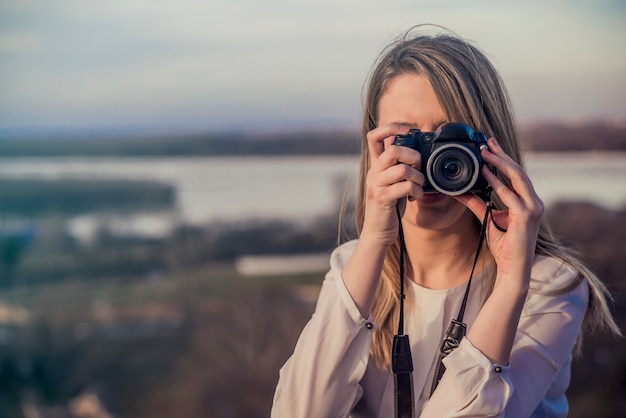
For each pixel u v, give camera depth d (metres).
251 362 25.28
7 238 37.41
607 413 13.65
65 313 30.83
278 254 30.69
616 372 14.47
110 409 24.69
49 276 34.44
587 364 15.21
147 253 35.50
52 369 28.12
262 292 27.05
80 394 26.62
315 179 37.03
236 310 26.77
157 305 30.27
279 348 25.92
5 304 32.53
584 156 25.33
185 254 33.75
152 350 27.72
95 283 33.47
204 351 26.38
